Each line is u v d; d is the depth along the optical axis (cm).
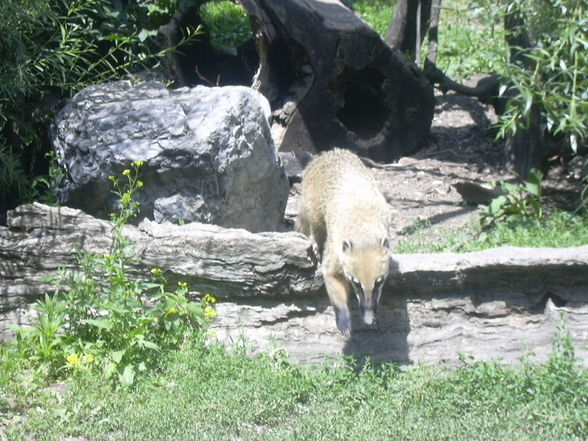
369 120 1992
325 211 1191
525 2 1491
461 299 1145
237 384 1041
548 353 1125
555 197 1742
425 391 1032
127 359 1083
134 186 1271
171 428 965
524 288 1144
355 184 1159
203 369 1067
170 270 1153
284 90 1919
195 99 1338
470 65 2584
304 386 1048
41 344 1090
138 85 1444
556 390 1026
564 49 1455
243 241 1134
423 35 2358
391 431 956
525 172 1834
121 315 1102
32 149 1577
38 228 1174
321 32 1802
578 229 1537
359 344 1135
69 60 1524
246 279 1140
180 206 1273
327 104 1861
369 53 1844
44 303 1146
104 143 1284
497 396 1016
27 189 1466
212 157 1257
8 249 1165
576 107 1463
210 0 2039
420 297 1147
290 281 1136
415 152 1991
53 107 1563
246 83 2100
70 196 1331
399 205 1708
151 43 1836
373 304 1014
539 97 1566
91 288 1128
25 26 1459
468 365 1082
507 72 1588
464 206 1706
